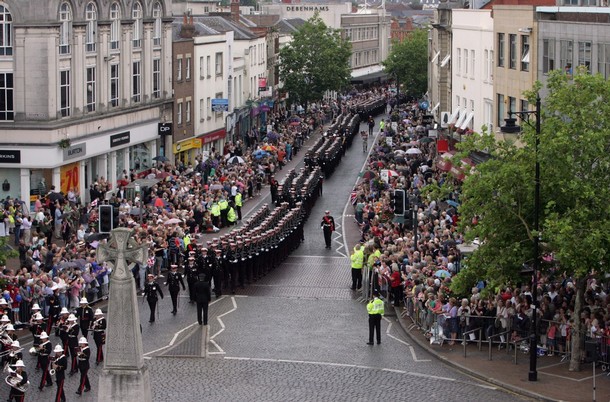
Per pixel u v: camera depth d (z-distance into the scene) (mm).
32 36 130500
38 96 131000
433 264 91188
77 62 138750
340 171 192625
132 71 158500
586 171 72188
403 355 77438
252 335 83125
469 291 83188
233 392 67500
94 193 133000
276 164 188500
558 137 70625
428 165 161875
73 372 71938
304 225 140000
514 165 72875
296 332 84250
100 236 99688
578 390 67062
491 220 74250
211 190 138375
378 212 125562
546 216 73250
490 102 141500
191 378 70750
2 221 111312
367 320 88625
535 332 69375
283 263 115250
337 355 77250
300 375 71750
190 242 108375
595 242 67750
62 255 94312
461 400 65875
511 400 65875
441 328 79875
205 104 191750
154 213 118625
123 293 55312
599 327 72438
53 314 84000
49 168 132500
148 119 163375
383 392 67750
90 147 142375
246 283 104312
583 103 72625
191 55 183500
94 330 74250
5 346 72250
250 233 108625
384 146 192625
